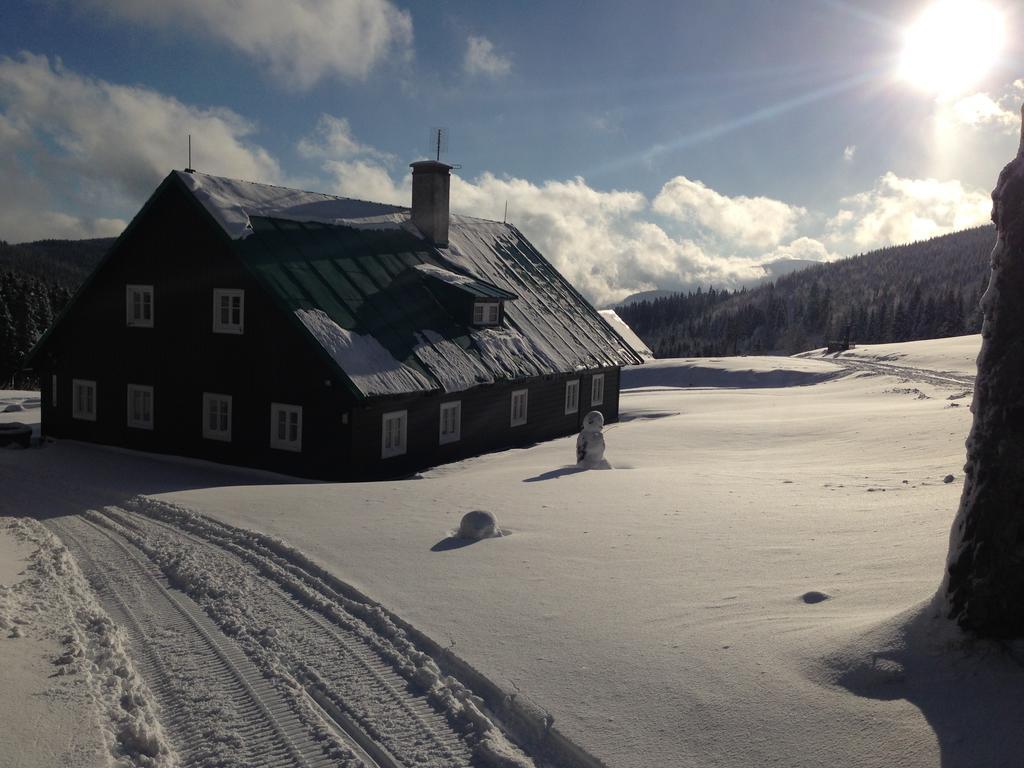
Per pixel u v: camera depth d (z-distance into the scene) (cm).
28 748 543
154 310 2194
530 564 901
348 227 2486
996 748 447
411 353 2094
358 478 1897
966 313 15562
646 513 1140
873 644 570
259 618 792
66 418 2398
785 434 2278
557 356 2638
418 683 641
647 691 577
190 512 1266
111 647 723
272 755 546
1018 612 523
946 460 1478
